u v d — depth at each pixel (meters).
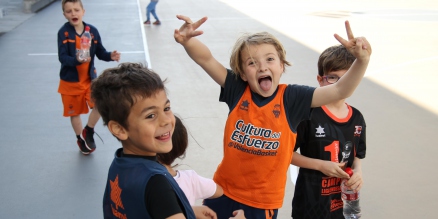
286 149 2.45
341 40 2.16
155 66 9.24
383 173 4.83
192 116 6.45
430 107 6.95
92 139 5.18
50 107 6.86
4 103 7.00
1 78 8.40
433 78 8.57
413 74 8.85
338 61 2.77
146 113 1.61
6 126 6.07
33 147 5.42
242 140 2.46
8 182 4.57
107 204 1.81
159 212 1.52
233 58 2.50
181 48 10.95
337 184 2.82
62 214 4.03
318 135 2.75
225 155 2.56
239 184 2.53
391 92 7.66
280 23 14.68
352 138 2.82
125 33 12.79
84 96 5.04
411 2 20.59
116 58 5.15
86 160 5.09
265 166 2.46
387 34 13.02
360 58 2.17
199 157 5.14
